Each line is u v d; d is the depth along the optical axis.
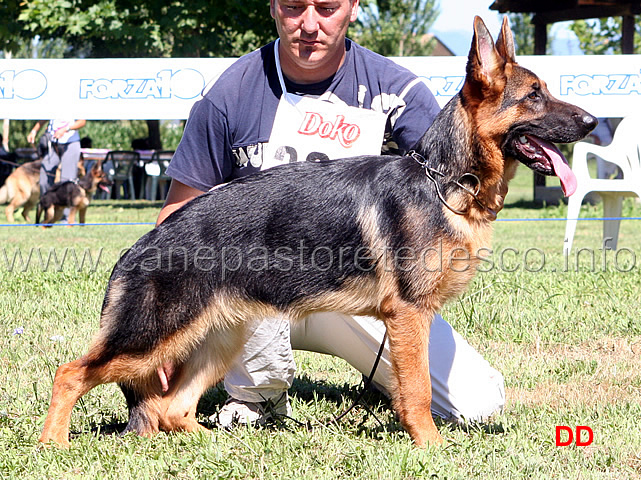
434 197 3.55
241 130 4.14
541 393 4.46
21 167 14.44
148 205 18.20
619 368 4.86
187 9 17.62
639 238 11.27
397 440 3.64
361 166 3.68
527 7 17.45
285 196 3.61
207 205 3.62
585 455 3.45
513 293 6.80
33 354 5.11
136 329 3.54
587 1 16.09
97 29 17.59
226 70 4.21
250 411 4.14
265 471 3.30
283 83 4.12
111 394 4.43
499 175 3.65
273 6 4.09
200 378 3.97
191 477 3.26
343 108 4.15
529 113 3.60
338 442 3.65
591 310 6.26
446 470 3.24
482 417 4.05
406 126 4.19
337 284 3.60
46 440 3.55
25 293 6.95
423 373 3.57
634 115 8.96
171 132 29.22
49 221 13.20
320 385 4.73
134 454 3.51
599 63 9.09
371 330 4.11
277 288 3.61
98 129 29.80
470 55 3.59
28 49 30.91
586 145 8.77
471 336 5.64
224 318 3.66
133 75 9.43
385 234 3.54
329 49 3.98
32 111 9.43
